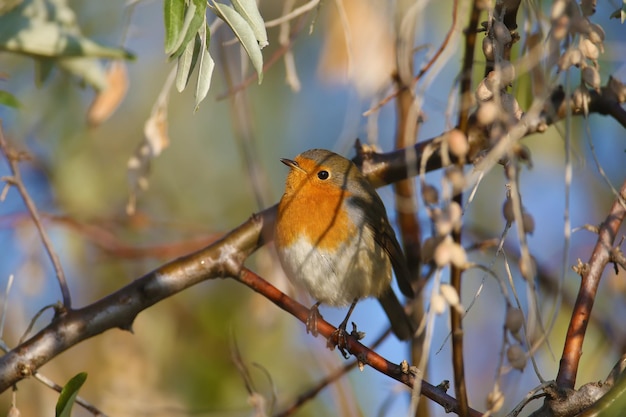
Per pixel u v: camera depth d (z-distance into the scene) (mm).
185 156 12914
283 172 12633
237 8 5902
